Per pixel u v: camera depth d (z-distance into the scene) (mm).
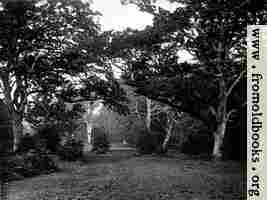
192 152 39562
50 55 31531
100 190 13945
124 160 31672
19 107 30938
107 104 35500
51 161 23969
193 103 30469
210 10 20891
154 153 41969
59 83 32312
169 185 14914
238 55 28609
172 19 28234
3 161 20875
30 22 29141
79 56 31328
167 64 29766
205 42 28656
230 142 29969
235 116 30750
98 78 34094
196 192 13180
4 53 29500
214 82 29891
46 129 33188
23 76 30547
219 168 21750
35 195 13422
